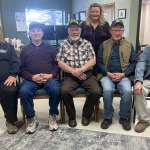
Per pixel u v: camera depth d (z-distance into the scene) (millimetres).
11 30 5773
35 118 2207
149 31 5672
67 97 2152
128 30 3980
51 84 2205
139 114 2166
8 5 5590
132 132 2115
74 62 2326
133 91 2170
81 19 5887
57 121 2381
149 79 2328
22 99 2088
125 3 4031
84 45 2350
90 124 2305
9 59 2299
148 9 5504
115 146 1867
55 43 3713
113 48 2379
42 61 2363
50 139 1999
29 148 1854
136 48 3615
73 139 1992
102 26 2557
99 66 2447
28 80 2291
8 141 1974
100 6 2543
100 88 2244
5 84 2109
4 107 2105
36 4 6043
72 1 6574
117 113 2586
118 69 2381
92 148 1840
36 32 2299
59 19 6594
